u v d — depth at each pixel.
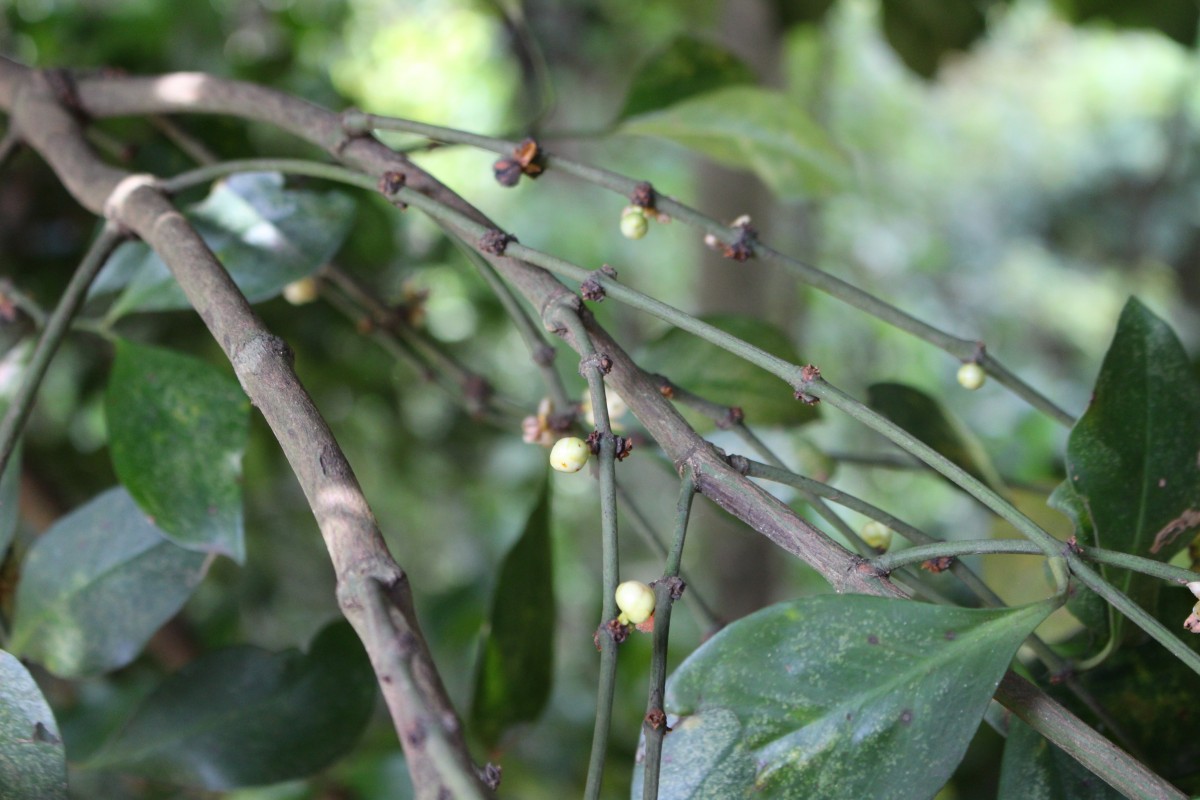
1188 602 0.47
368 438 1.18
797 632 0.41
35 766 0.43
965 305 2.56
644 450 0.58
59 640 0.51
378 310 0.66
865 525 0.50
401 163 0.51
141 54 0.95
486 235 0.47
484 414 0.65
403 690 0.36
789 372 0.43
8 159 0.58
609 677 0.40
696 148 0.64
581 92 2.04
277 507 1.17
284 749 0.52
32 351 0.55
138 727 0.52
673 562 0.42
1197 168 2.55
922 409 0.57
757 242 0.50
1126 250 2.60
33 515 0.83
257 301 0.53
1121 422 0.45
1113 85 2.68
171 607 0.51
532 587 0.55
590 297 0.45
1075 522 0.45
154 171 0.71
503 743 0.56
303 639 1.16
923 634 0.41
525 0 1.68
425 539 1.58
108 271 0.55
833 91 2.27
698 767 0.41
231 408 0.50
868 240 2.46
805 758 0.40
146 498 0.50
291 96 0.54
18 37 1.01
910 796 0.40
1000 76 2.71
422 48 1.80
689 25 1.11
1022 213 2.66
